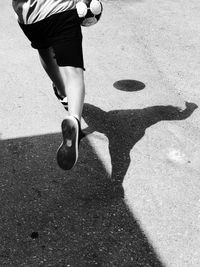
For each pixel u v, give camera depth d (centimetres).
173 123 249
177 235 178
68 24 187
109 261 165
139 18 391
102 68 307
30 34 200
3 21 380
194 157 222
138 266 164
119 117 253
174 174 211
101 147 227
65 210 188
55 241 173
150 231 179
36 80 290
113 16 394
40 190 199
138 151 225
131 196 197
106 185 203
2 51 328
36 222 182
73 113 182
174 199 196
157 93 279
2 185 201
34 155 221
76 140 180
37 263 164
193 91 283
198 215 188
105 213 187
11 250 169
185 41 351
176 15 400
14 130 241
